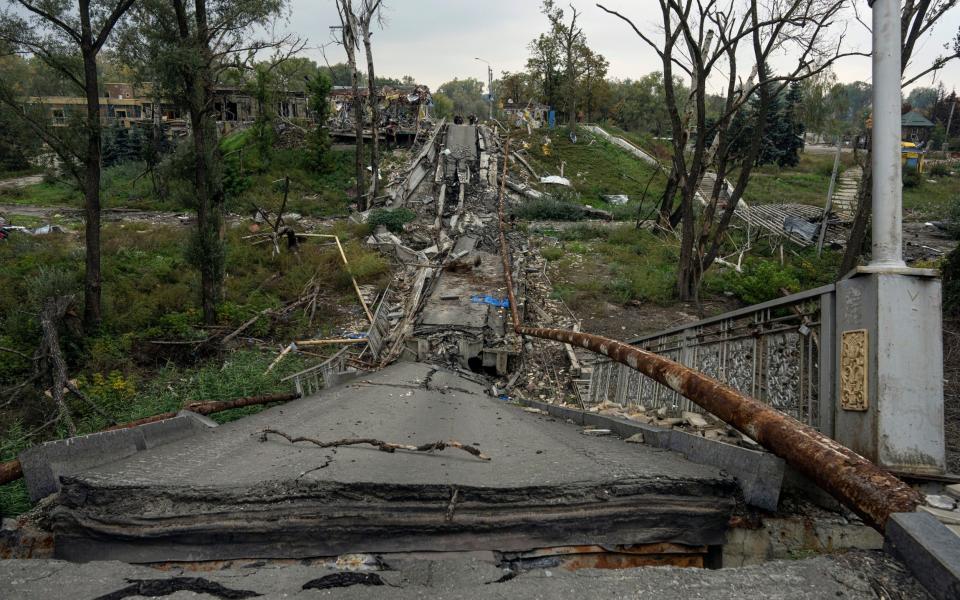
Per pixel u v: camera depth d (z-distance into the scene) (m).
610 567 3.15
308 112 51.16
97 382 13.22
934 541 2.37
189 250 18.41
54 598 2.33
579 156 48.47
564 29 54.44
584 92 65.75
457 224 30.20
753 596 2.28
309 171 42.16
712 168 22.98
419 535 3.02
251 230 27.94
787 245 26.12
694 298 20.83
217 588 2.44
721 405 4.05
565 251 26.98
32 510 3.64
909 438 3.52
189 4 17.80
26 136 16.58
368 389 10.34
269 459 4.09
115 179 43.09
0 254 23.22
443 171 39.94
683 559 3.27
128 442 4.64
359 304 20.97
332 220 33.22
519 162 45.03
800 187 44.59
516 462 4.11
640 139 58.72
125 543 3.01
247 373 10.80
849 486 2.91
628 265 24.77
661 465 3.76
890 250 3.74
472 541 3.04
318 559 2.97
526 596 2.30
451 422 6.87
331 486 3.10
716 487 3.31
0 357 14.30
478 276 22.22
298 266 23.80
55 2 15.45
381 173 41.97
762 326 5.26
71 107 16.53
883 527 2.68
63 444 4.08
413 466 3.90
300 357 15.63
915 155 50.34
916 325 3.57
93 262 16.80
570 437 5.60
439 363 15.54
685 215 20.12
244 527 2.97
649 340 8.25
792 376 4.73
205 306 18.69
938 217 30.55
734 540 3.36
